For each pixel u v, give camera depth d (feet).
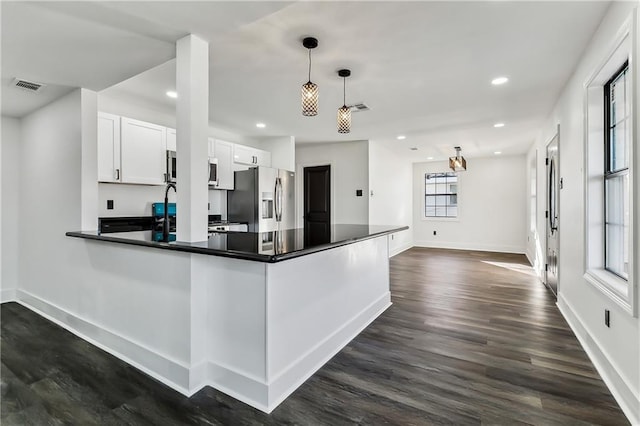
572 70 9.50
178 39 6.93
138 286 7.43
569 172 10.16
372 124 15.74
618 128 7.45
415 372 7.13
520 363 7.49
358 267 9.58
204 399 6.18
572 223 9.77
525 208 24.76
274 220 17.06
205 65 7.04
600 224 8.02
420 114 13.93
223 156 15.79
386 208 22.82
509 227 25.45
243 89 11.11
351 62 9.09
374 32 7.54
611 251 7.78
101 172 11.09
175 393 6.37
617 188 7.50
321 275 7.68
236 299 6.36
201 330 6.67
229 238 7.61
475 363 7.52
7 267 11.99
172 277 6.76
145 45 7.14
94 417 5.62
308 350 7.13
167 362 6.77
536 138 18.04
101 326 8.39
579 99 8.99
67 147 9.90
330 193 21.18
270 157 19.17
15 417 5.60
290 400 6.15
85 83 9.12
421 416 5.66
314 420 5.58
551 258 13.55
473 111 13.61
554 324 9.91
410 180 28.37
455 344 8.55
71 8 5.77
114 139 11.48
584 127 8.27
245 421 5.55
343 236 8.16
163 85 10.74
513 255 23.59
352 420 5.57
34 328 9.48
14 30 6.46
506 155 25.30
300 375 6.81
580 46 8.14
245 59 8.87
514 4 6.55
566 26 7.29
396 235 24.64
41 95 9.98
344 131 9.63
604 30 6.93
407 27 7.34
